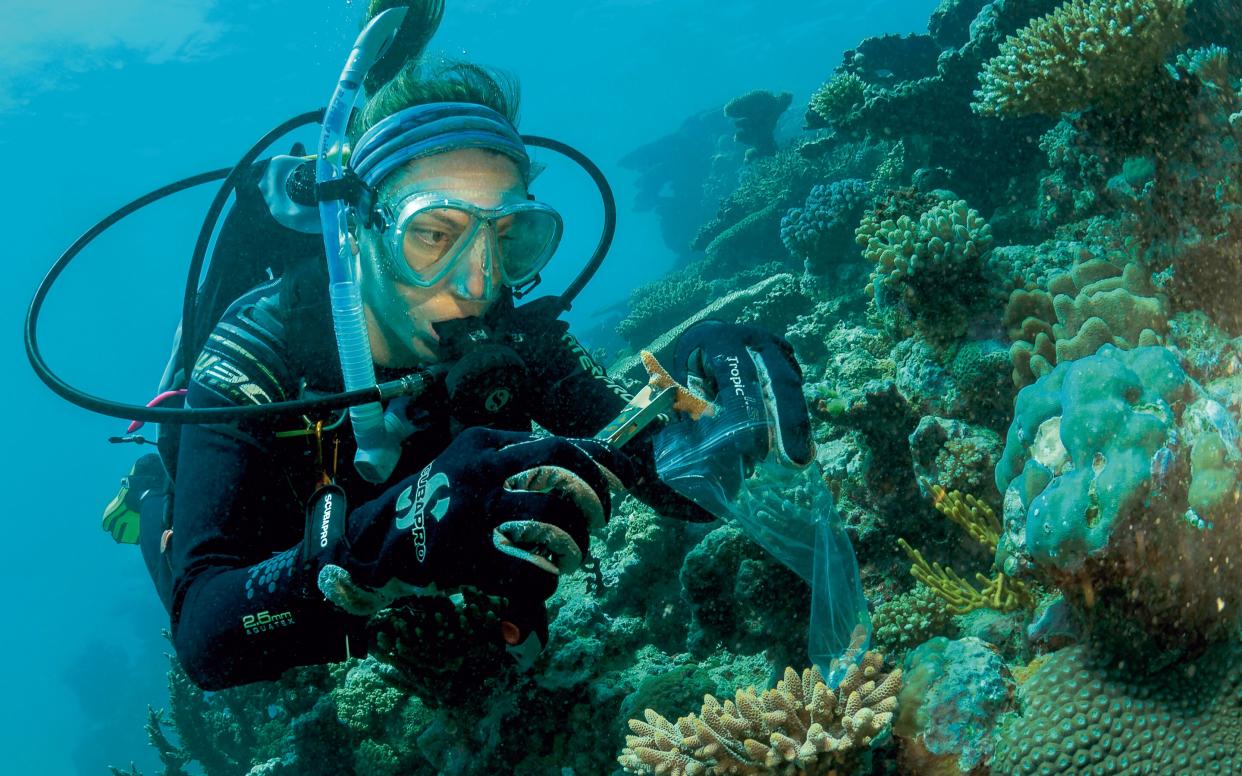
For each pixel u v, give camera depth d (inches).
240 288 96.3
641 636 187.0
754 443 65.5
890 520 163.9
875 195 331.0
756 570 150.4
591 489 46.5
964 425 163.5
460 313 72.7
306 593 53.4
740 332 73.4
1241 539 98.3
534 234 76.5
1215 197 159.2
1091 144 187.8
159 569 110.5
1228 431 104.7
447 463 47.9
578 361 84.4
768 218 529.3
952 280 173.9
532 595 44.8
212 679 56.6
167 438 89.7
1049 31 185.8
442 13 118.3
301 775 201.6
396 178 69.0
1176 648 102.0
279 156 98.6
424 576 47.0
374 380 66.6
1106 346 123.0
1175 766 95.8
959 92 282.8
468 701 171.3
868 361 222.1
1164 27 169.8
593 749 161.3
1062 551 102.0
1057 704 105.5
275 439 68.8
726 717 109.9
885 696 111.0
